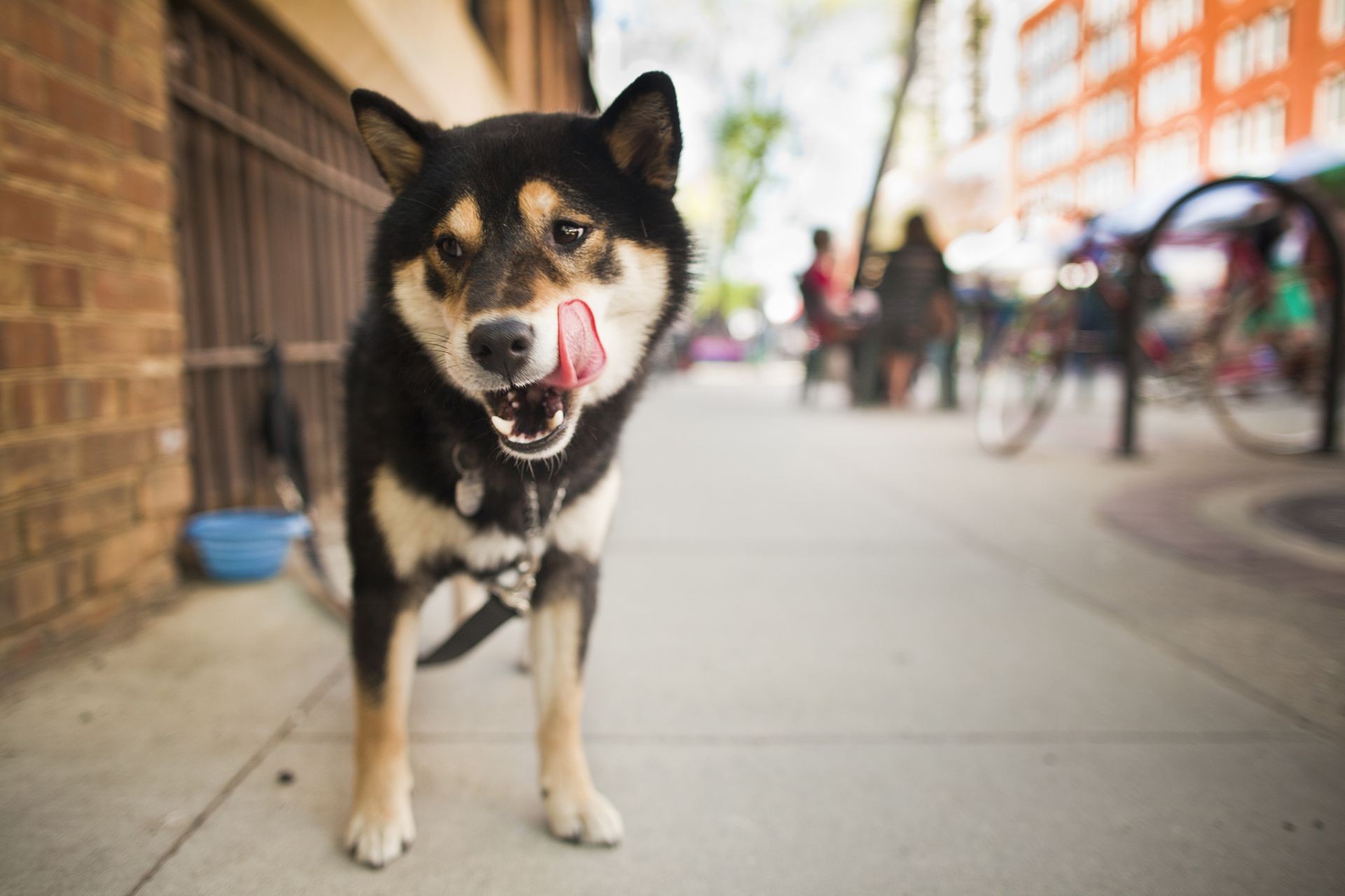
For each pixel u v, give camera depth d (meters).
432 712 2.19
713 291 30.69
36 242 2.26
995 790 1.83
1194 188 5.39
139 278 2.71
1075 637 2.69
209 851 1.56
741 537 3.91
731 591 3.15
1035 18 24.64
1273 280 5.66
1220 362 5.84
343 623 2.71
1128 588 3.15
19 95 2.19
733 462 6.02
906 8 16.03
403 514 1.71
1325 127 18.47
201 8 3.25
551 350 1.56
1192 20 22.31
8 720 2.03
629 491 4.97
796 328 24.17
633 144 1.88
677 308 2.00
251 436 3.27
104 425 2.56
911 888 1.51
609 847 1.62
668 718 2.15
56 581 2.38
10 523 2.20
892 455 6.29
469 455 1.71
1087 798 1.80
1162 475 5.23
